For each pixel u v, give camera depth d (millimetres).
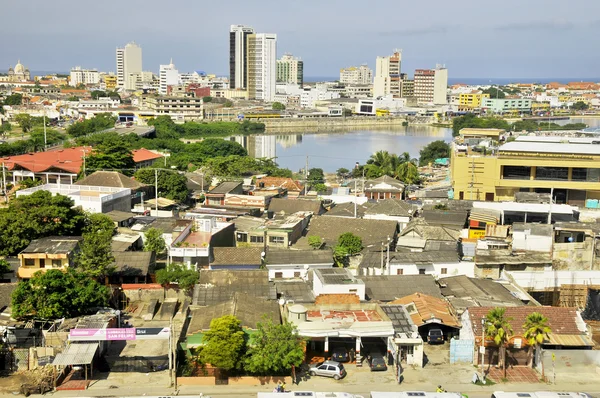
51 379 57438
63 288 66750
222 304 68375
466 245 91000
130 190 117875
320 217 112062
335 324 62625
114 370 60562
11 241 82625
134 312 74375
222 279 77375
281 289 75625
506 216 113500
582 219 116312
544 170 143000
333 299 69000
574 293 83125
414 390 57406
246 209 118938
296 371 60719
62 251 76625
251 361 58062
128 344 66812
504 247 93000
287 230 99312
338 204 129750
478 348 62812
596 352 62375
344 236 96938
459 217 110438
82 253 77250
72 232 89562
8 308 68875
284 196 137750
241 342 58531
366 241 102688
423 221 107625
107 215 100750
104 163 153125
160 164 174000
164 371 60562
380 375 60344
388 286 78062
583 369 62500
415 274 84312
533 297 83812
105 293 70312
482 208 113938
